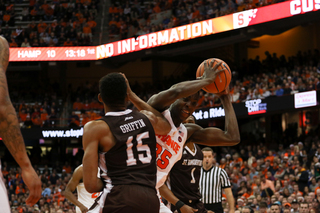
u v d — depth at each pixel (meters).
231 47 21.89
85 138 2.21
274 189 10.13
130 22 19.92
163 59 22.80
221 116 14.67
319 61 16.39
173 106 3.13
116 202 2.14
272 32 15.32
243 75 18.52
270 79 16.11
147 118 2.38
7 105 1.63
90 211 2.30
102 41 19.44
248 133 18.03
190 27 15.91
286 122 16.80
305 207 7.80
